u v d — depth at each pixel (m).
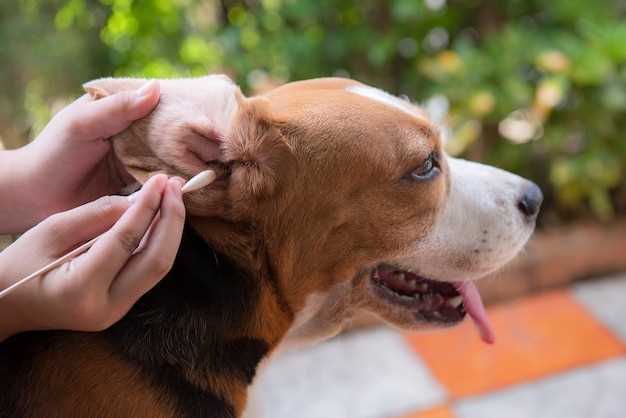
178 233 0.38
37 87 1.15
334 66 1.06
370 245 0.48
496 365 0.80
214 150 0.44
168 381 0.43
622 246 0.96
